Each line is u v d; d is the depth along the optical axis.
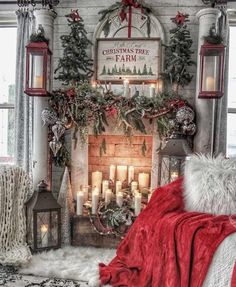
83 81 2.96
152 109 2.78
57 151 2.89
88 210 2.78
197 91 2.83
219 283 1.48
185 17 2.90
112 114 2.89
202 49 2.65
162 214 2.00
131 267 2.05
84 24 3.09
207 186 1.93
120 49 3.04
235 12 3.12
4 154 3.54
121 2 2.99
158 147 2.91
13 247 2.44
